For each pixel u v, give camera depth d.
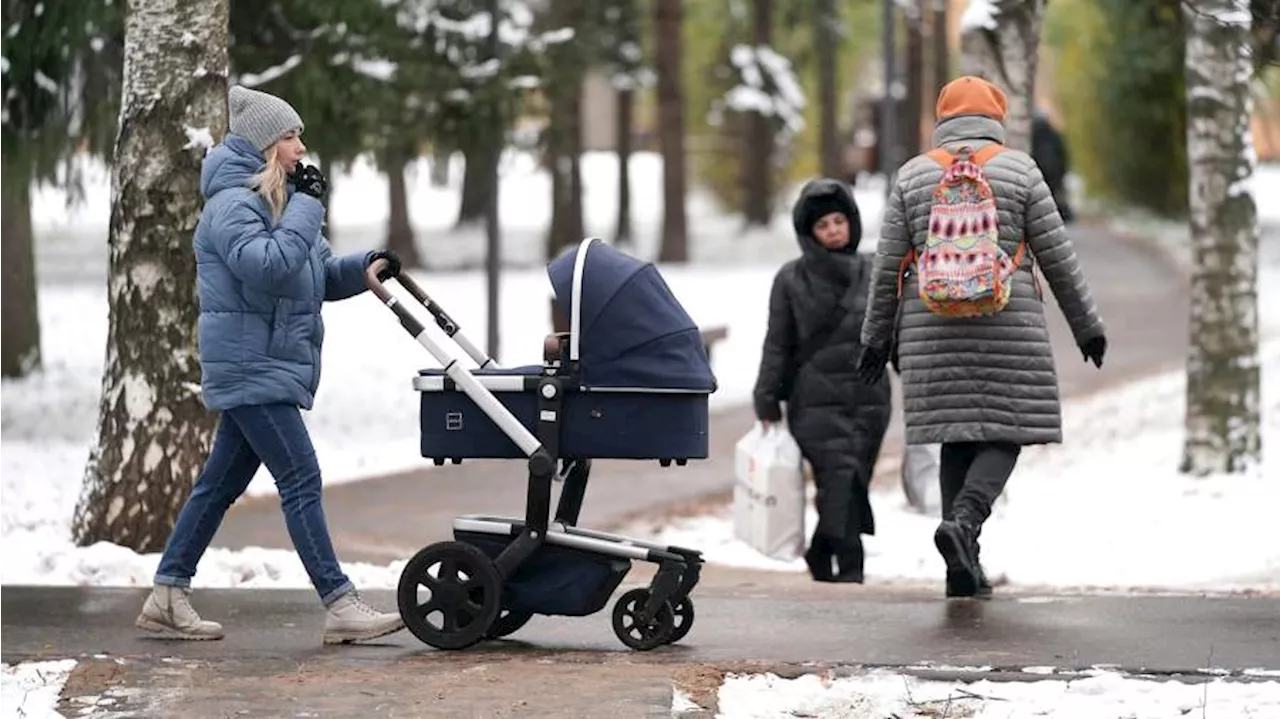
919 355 18.95
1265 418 41.44
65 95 39.78
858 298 23.31
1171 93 106.69
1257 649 16.52
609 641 17.59
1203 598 19.75
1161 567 25.86
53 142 40.25
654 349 16.41
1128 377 51.53
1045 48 135.88
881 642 17.06
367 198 136.88
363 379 53.34
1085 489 33.69
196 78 22.64
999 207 18.61
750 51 119.50
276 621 18.44
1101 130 117.00
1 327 51.59
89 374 53.31
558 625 18.58
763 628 17.91
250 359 16.64
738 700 14.64
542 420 16.55
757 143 121.06
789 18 116.94
